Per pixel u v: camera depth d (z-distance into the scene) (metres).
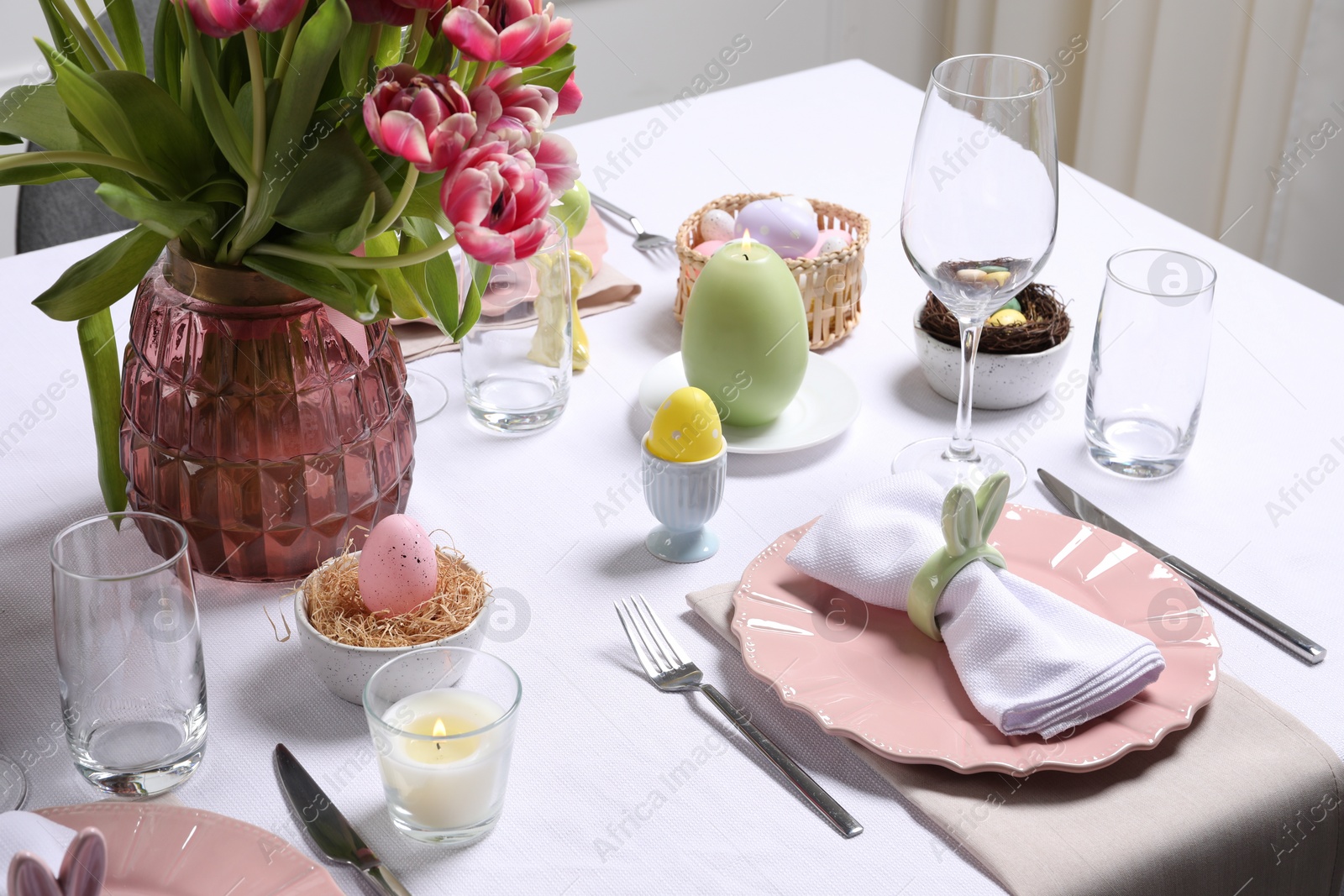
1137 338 0.85
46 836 0.52
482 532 0.82
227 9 0.55
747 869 0.58
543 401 0.93
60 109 0.66
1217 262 1.15
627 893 0.57
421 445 0.91
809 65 2.76
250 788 0.62
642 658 0.70
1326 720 0.66
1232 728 0.64
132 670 0.59
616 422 0.94
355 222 0.63
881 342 1.05
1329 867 0.64
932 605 0.69
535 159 0.64
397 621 0.67
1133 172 2.28
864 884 0.57
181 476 0.72
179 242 0.70
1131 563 0.75
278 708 0.68
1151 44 2.15
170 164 0.66
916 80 2.72
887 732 0.62
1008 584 0.69
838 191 1.27
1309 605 0.75
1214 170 2.12
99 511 0.83
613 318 1.07
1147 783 0.61
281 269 0.67
